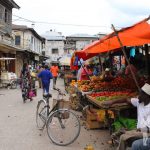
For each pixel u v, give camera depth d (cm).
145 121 577
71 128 851
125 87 1084
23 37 5150
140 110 591
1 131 997
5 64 3381
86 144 846
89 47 1073
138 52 1499
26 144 850
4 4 3531
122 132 696
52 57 7550
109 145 816
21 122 1137
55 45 7669
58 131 856
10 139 900
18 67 4303
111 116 840
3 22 3519
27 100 1830
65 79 2755
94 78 1441
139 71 1416
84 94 1144
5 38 3597
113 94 960
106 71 1502
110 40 877
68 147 823
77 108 1423
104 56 1920
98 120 1002
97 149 795
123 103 776
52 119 864
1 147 820
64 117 854
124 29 770
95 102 907
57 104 923
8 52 3459
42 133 968
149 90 582
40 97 1991
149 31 676
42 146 831
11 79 2794
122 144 588
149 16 739
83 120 1163
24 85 1739
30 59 5266
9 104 1641
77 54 1464
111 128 832
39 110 1041
